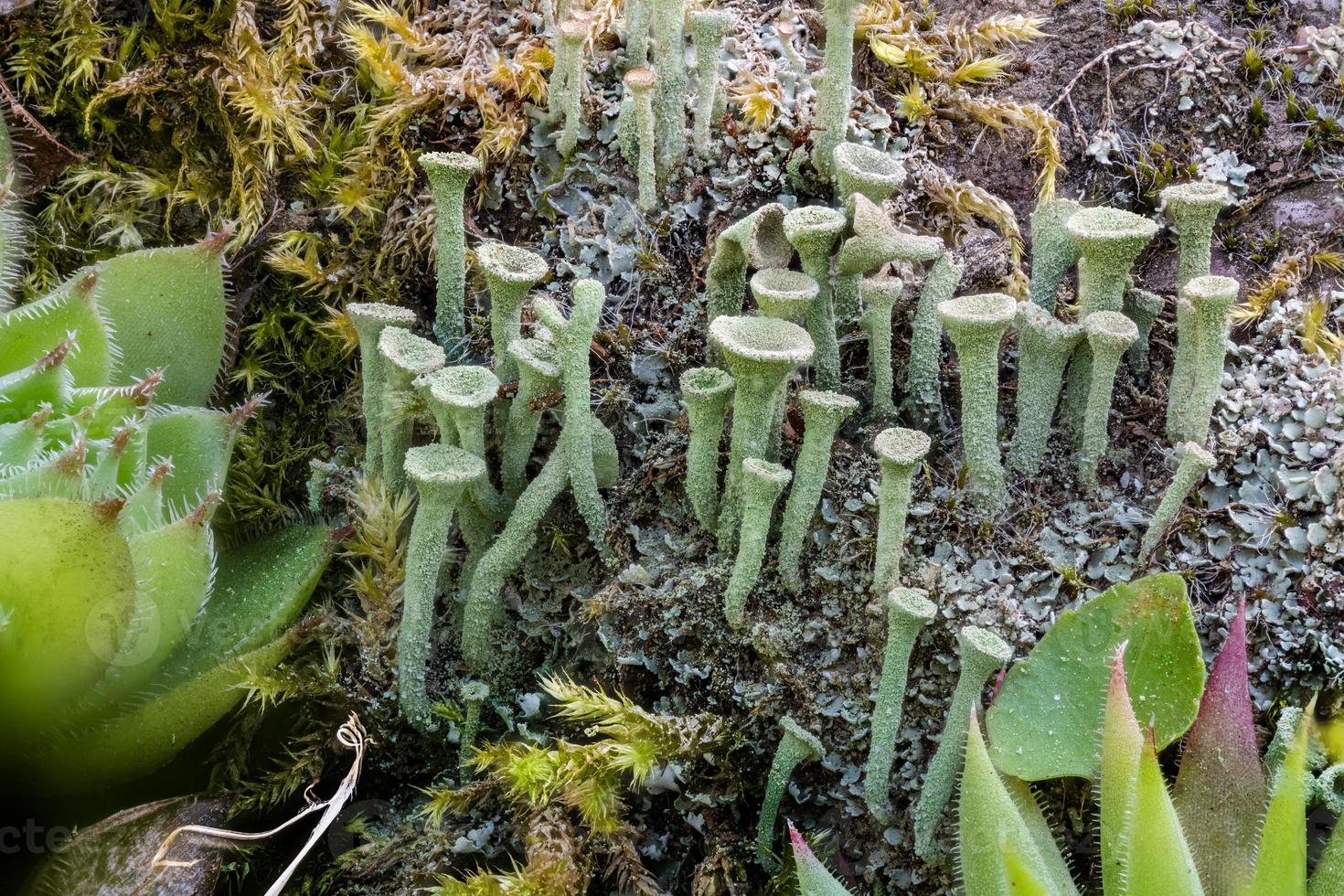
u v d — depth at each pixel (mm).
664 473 161
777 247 162
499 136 169
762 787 157
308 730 162
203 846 146
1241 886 142
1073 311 163
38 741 149
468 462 152
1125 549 155
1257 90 168
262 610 155
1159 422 159
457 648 163
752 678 157
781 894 152
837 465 159
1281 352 159
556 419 165
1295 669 151
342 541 162
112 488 149
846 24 162
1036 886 134
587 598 162
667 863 157
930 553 155
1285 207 166
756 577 154
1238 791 144
